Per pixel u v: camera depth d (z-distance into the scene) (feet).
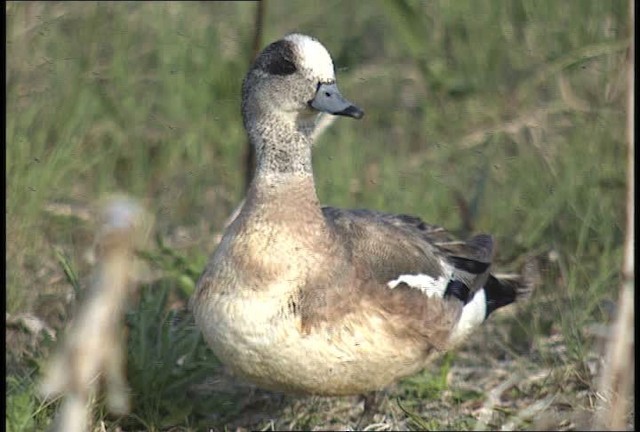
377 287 27.89
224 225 39.78
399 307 28.04
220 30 47.55
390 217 32.55
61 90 43.14
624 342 22.62
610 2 44.45
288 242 27.07
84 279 36.37
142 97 45.55
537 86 45.34
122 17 46.55
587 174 39.47
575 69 44.34
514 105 45.11
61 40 44.91
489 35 47.01
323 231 27.63
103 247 14.61
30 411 27.94
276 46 28.14
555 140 42.29
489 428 31.37
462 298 31.17
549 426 29.25
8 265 35.14
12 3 43.04
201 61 46.32
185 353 31.55
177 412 30.68
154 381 30.45
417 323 28.40
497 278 33.96
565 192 39.14
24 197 37.47
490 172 41.98
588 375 32.45
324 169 41.86
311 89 27.76
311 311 26.81
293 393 28.84
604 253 36.27
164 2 47.67
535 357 34.55
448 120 45.52
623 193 38.78
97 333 14.79
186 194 42.16
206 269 28.27
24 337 33.58
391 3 47.42
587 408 30.45
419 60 47.29
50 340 30.63
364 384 28.22
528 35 46.29
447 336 29.89
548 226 38.68
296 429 31.71
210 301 27.48
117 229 14.56
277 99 27.76
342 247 27.99
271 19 48.65
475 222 39.81
